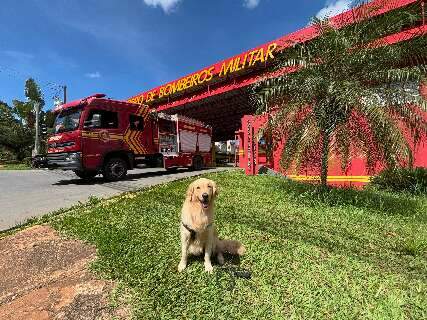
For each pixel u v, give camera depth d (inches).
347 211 334.6
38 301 165.5
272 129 392.2
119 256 210.2
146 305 157.4
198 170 752.3
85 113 502.0
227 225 280.8
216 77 1048.8
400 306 160.9
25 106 1658.5
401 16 356.2
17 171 853.8
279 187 450.9
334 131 362.0
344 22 373.7
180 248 224.5
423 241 247.0
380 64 356.5
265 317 149.6
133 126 574.2
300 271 195.0
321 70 369.1
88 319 149.1
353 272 195.3
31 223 291.7
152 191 414.9
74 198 401.4
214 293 167.5
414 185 430.6
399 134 311.7
